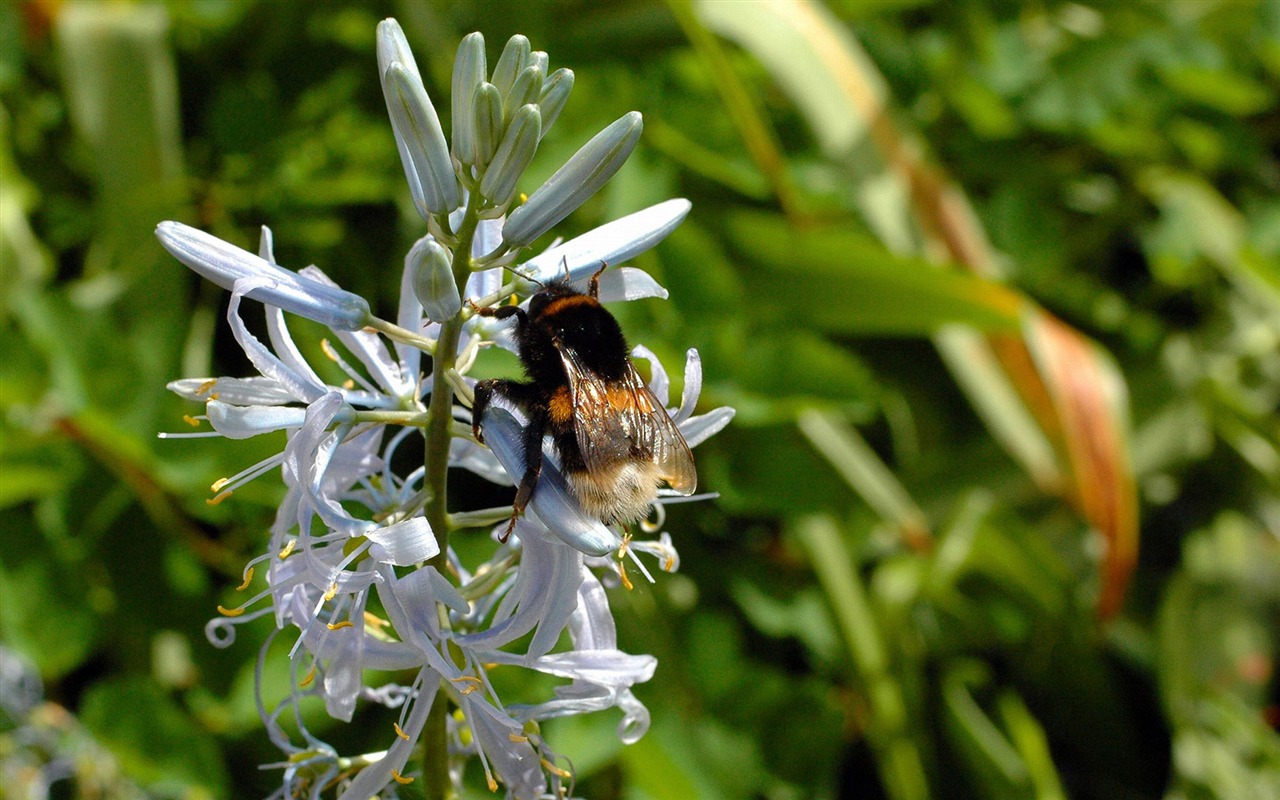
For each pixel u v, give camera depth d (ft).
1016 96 1.45
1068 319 1.53
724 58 1.13
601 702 0.82
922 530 1.26
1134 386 1.50
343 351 1.09
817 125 1.25
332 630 0.80
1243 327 1.56
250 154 1.22
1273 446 1.46
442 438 0.81
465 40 0.79
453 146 0.80
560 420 0.86
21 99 1.29
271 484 1.05
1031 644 1.35
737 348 1.11
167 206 1.18
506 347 0.87
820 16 1.27
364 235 1.26
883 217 1.27
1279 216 1.60
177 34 1.33
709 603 1.19
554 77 0.80
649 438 0.86
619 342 0.87
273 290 0.79
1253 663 1.38
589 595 0.82
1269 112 1.69
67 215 1.25
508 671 1.03
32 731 1.05
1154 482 1.50
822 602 1.23
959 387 1.45
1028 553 1.28
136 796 1.05
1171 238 1.50
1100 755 1.37
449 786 0.84
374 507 0.83
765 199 1.33
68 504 1.09
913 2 1.46
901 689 1.24
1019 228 1.45
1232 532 1.48
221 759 1.06
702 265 1.14
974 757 1.24
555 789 0.83
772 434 1.17
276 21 1.33
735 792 1.09
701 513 1.23
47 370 1.07
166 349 1.11
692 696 1.10
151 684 1.06
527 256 1.04
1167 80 1.49
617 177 1.18
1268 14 1.57
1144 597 1.48
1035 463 1.27
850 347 1.45
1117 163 1.58
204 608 1.09
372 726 1.06
